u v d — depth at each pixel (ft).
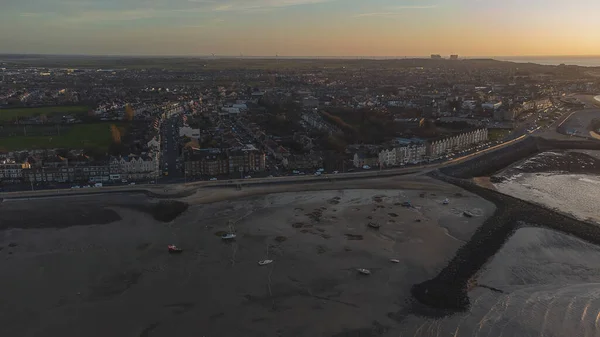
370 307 437.58
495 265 521.65
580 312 422.82
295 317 421.59
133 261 531.50
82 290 469.57
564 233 611.06
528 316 417.69
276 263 525.34
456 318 417.28
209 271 507.30
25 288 473.26
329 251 556.92
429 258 538.47
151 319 419.13
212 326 408.26
